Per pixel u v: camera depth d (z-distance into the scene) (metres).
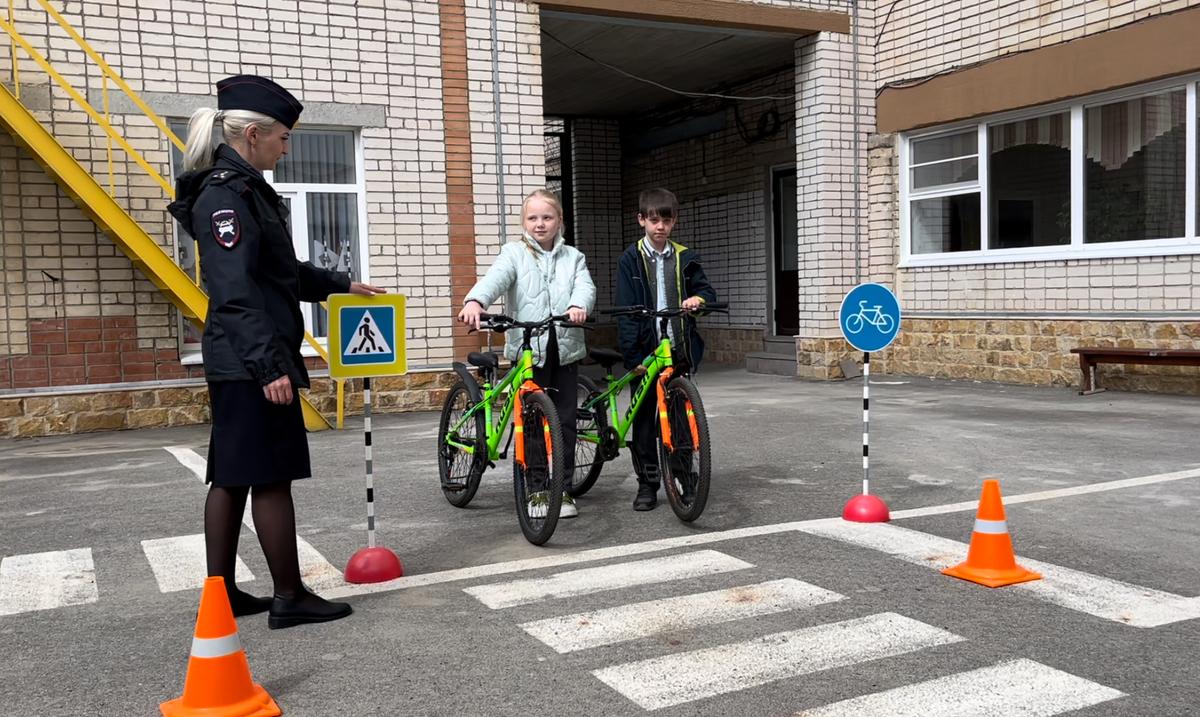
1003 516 4.12
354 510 5.75
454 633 3.62
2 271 8.91
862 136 12.75
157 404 9.46
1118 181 10.16
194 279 9.56
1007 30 11.02
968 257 11.79
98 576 4.48
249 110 3.65
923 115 12.09
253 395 3.57
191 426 9.54
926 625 3.56
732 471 6.59
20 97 8.73
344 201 10.21
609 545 4.83
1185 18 9.22
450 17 10.42
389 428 9.16
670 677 3.15
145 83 9.23
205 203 3.50
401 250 10.34
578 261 5.52
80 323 9.20
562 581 4.22
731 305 15.86
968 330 11.80
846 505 5.26
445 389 10.50
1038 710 2.85
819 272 12.61
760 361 14.02
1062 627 3.52
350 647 3.50
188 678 2.95
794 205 14.47
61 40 8.91
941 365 12.19
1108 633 3.45
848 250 12.72
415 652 3.44
